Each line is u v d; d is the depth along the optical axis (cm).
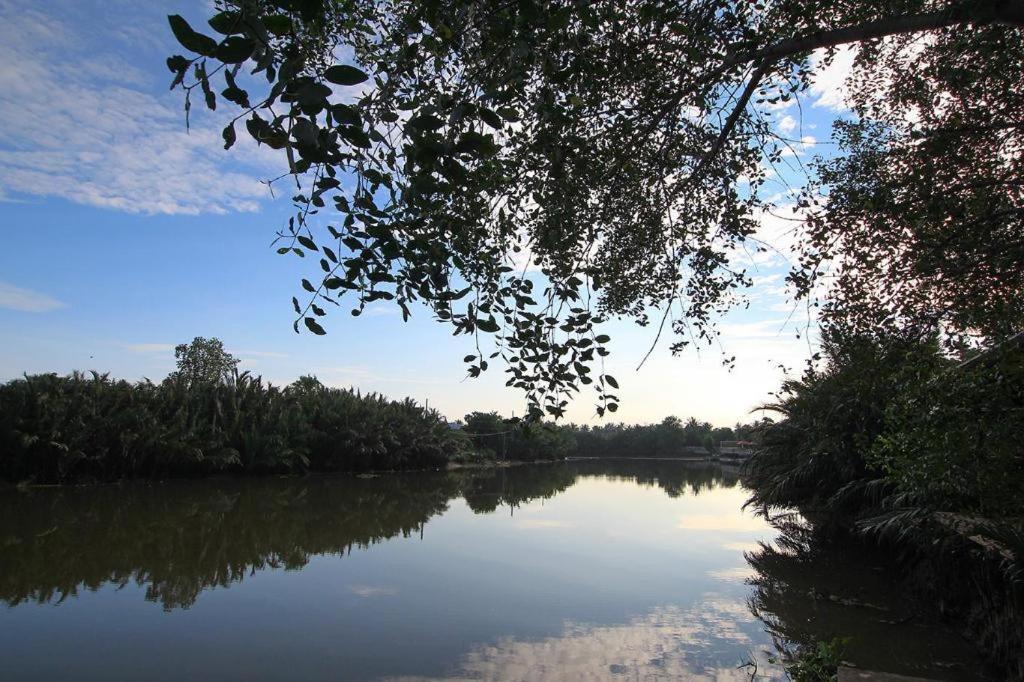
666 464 8131
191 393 3700
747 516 2491
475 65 366
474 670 788
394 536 1853
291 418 4097
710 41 462
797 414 1653
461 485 4003
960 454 555
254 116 227
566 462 8519
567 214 490
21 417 2839
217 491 3002
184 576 1320
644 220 604
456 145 270
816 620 984
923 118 611
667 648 873
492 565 1446
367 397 5169
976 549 835
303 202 306
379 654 848
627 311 642
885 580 1254
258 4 222
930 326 566
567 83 416
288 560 1491
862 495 1342
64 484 2959
